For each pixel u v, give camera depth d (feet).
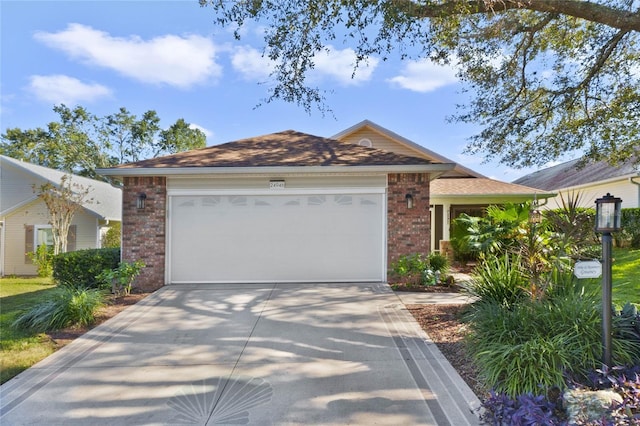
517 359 12.88
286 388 14.01
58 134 115.03
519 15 28.58
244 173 32.09
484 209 48.49
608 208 12.94
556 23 29.50
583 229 17.48
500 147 34.47
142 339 19.62
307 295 28.32
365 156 34.65
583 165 34.65
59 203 49.49
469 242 38.19
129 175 31.76
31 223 54.65
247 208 33.01
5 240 54.08
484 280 21.48
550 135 33.55
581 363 12.93
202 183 32.89
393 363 16.15
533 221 20.12
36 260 50.65
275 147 38.04
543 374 12.31
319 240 33.01
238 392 13.75
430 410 12.35
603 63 29.01
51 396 13.65
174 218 32.86
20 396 13.66
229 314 23.79
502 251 30.78
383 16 21.35
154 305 26.13
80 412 12.53
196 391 13.87
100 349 18.30
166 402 13.10
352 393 13.56
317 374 15.16
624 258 38.65
